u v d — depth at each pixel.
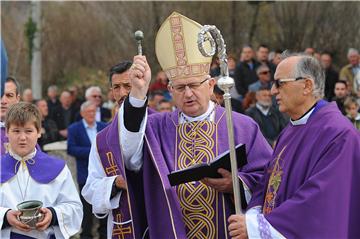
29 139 6.04
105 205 5.73
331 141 5.00
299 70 5.16
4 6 22.75
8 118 6.05
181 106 5.78
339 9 19.47
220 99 9.57
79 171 10.71
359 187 4.98
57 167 6.14
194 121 5.89
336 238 4.86
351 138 5.00
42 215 5.79
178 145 5.85
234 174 5.20
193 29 5.71
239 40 21.16
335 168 4.91
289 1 20.31
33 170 6.08
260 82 13.98
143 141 5.71
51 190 6.05
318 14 19.86
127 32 22.77
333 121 5.09
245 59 14.72
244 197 5.64
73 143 10.70
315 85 5.18
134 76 5.47
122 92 6.55
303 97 5.20
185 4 21.61
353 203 4.98
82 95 19.59
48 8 23.22
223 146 5.78
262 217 5.05
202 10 21.47
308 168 5.07
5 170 6.05
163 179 5.54
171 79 5.78
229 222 5.19
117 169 5.76
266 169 5.54
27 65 22.77
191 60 5.69
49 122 14.55
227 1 21.25
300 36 20.20
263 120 11.60
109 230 5.91
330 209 4.87
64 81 23.19
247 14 21.08
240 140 5.80
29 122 6.04
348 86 14.00
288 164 5.20
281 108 5.27
